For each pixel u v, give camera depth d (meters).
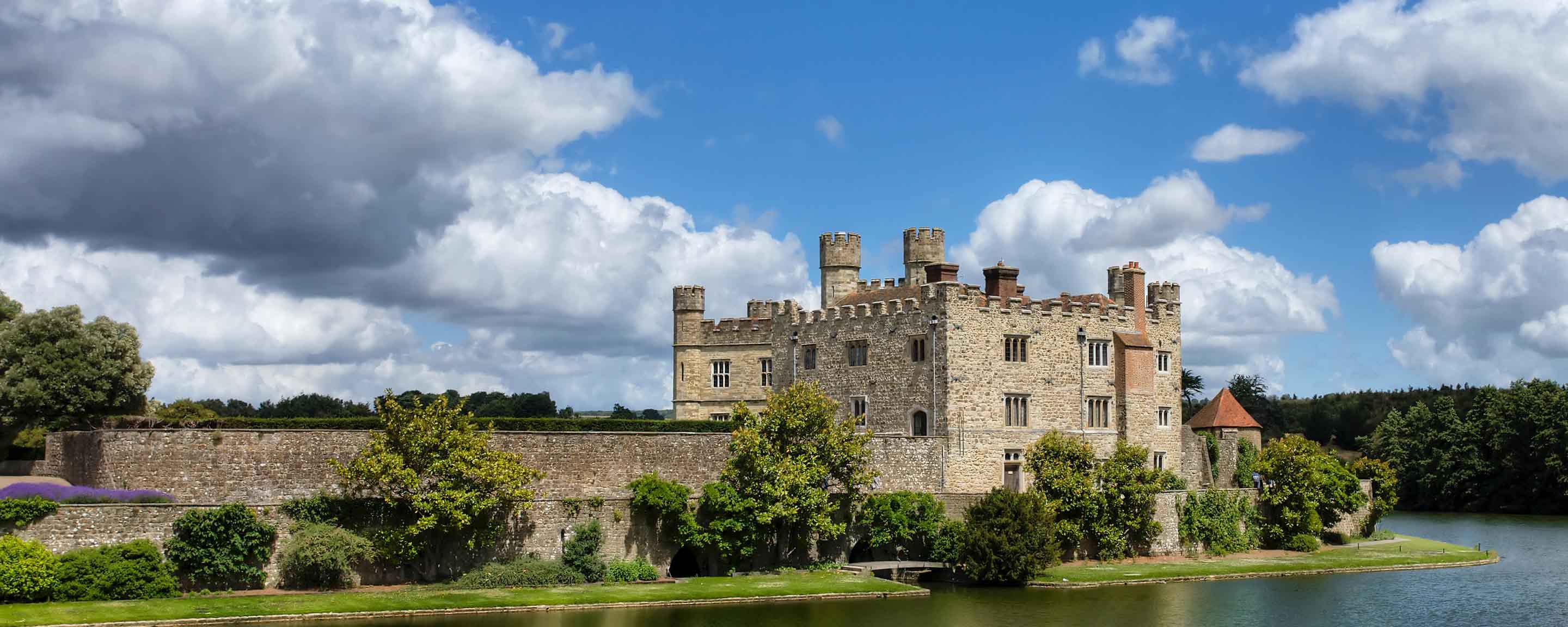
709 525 73.12
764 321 98.12
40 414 77.94
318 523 63.53
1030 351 86.94
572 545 69.12
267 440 67.44
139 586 58.31
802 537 75.12
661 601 64.56
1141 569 79.06
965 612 65.12
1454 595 73.62
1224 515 89.19
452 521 64.88
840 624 60.94
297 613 57.25
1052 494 81.25
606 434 75.50
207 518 60.81
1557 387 145.38
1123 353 91.38
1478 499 147.50
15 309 85.38
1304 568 82.56
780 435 75.19
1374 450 164.50
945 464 82.06
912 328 84.56
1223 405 108.94
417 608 59.84
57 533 58.56
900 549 78.19
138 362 82.62
